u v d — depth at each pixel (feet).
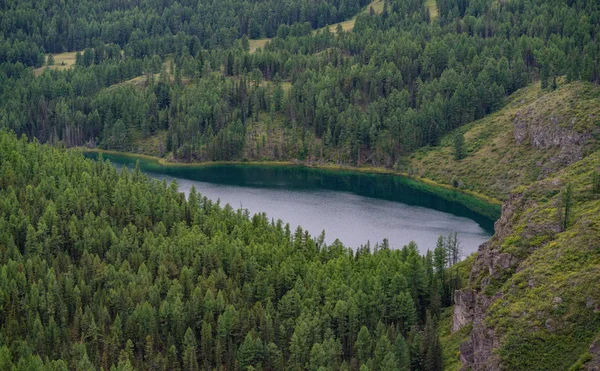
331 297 590.96
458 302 544.21
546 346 434.30
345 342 572.10
